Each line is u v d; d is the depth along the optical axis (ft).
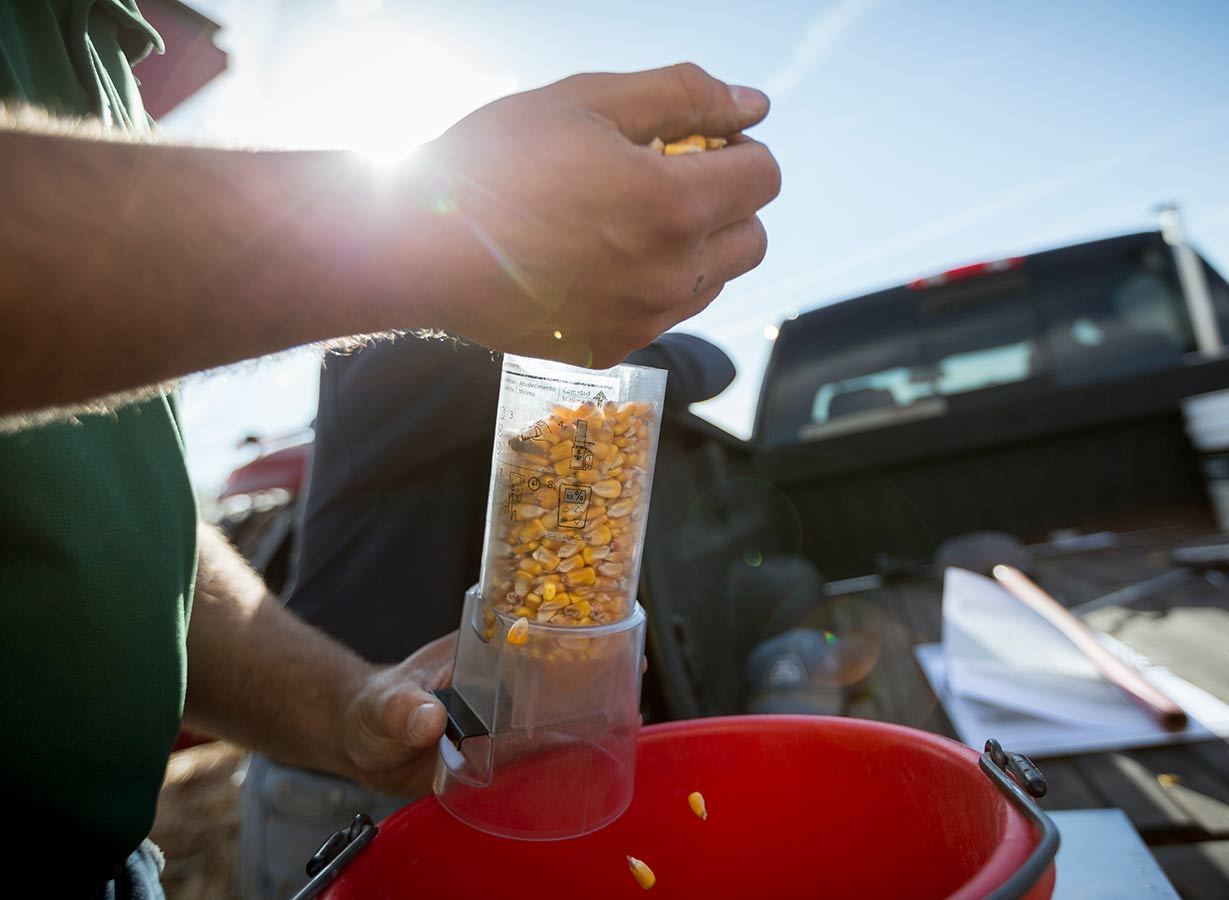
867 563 11.83
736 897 2.58
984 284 12.56
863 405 13.39
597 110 1.70
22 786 2.18
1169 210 11.78
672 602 5.84
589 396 2.46
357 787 4.50
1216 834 3.62
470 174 1.56
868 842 2.46
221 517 12.89
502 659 2.38
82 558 2.26
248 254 1.45
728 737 2.70
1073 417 11.02
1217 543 9.14
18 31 2.49
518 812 2.35
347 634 5.12
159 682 2.56
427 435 4.79
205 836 8.50
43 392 1.40
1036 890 1.48
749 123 2.01
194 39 5.38
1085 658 5.43
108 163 1.38
